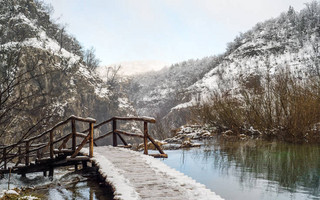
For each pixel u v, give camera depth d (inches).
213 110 668.7
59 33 2723.9
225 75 3535.9
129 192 165.3
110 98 2502.5
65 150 345.1
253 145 447.2
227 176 265.9
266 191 215.8
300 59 3491.6
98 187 239.1
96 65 3248.0
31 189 246.1
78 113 1943.9
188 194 159.5
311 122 435.8
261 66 3634.4
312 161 313.1
